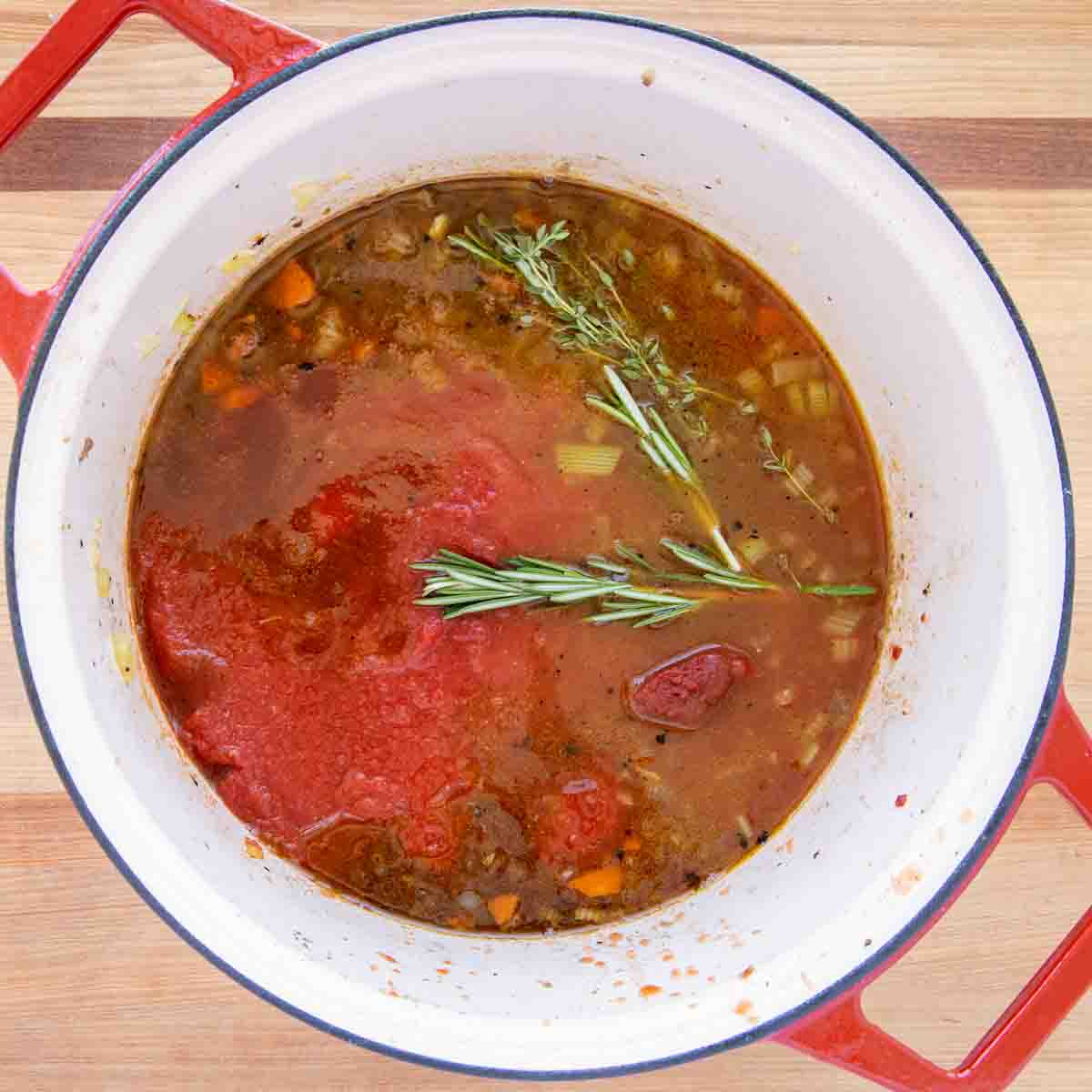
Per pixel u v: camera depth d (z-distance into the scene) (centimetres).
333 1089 67
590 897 64
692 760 64
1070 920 68
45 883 67
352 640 63
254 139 60
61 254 66
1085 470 67
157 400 63
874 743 65
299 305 64
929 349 62
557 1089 67
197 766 64
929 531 64
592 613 64
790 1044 60
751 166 62
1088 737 60
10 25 66
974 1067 59
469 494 63
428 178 64
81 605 61
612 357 64
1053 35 67
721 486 65
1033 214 67
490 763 63
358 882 64
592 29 59
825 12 67
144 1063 67
